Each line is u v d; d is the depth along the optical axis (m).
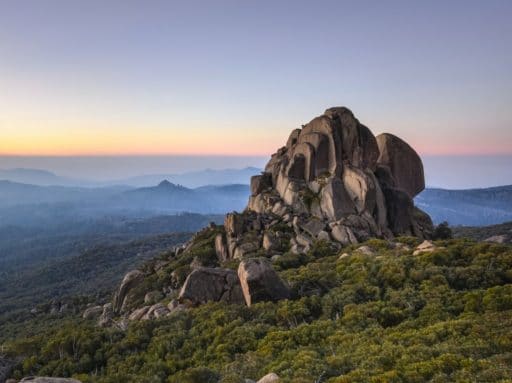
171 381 24.88
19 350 39.06
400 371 18.53
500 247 41.72
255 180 82.69
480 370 17.64
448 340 22.09
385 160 77.81
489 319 24.16
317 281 40.91
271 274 38.25
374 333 25.69
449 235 74.69
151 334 36.41
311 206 67.31
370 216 62.66
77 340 36.69
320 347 24.98
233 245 64.94
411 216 69.00
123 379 26.55
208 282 42.28
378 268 40.53
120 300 73.69
